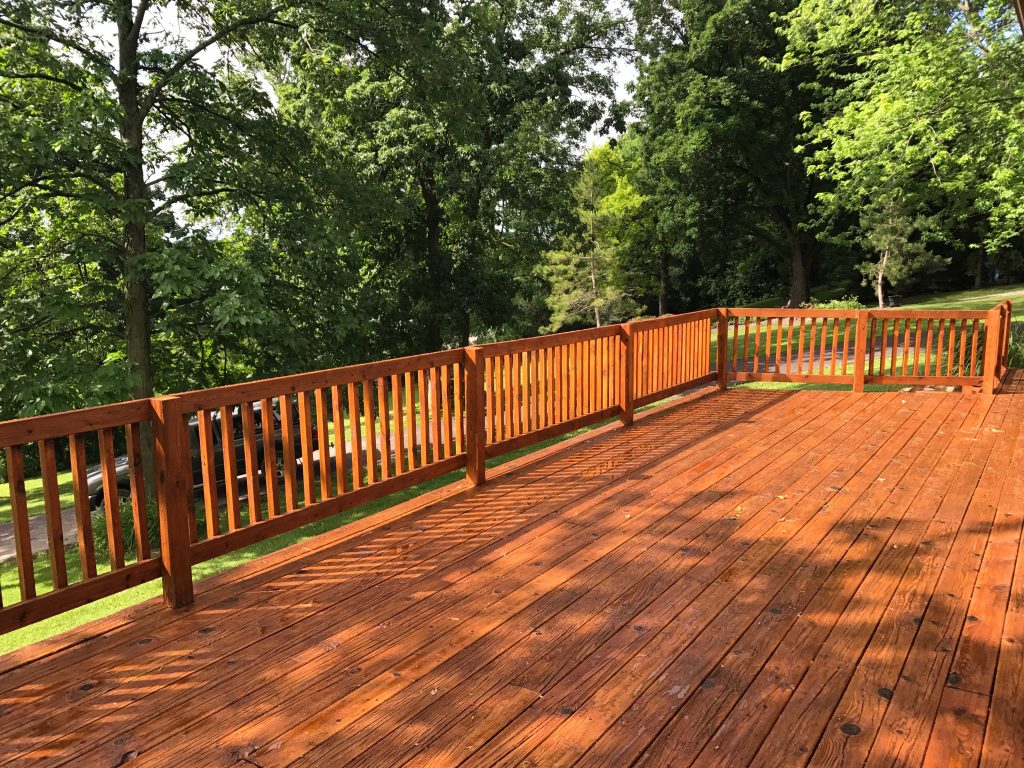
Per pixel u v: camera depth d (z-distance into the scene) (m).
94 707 2.45
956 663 2.56
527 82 19.77
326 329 11.64
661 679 2.50
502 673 2.58
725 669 2.56
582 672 2.56
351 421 4.22
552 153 20.22
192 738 2.26
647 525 4.09
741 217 27.77
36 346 9.26
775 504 4.39
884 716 2.26
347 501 4.16
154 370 11.54
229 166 10.22
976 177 14.18
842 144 14.93
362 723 2.30
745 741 2.15
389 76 15.19
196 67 10.18
